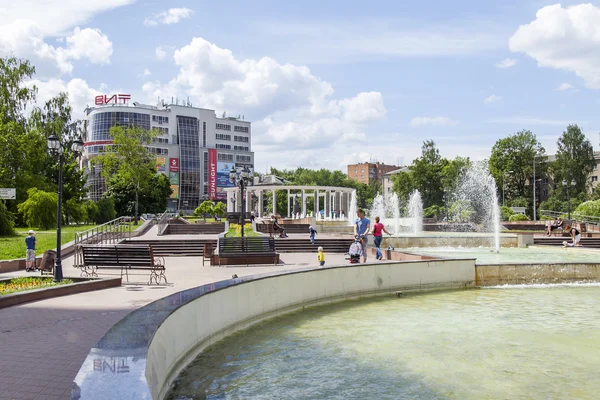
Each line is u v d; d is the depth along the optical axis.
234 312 8.90
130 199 76.00
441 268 14.42
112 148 58.88
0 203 28.56
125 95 116.88
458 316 10.59
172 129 123.06
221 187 129.50
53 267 14.89
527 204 80.94
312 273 11.62
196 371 6.76
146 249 13.16
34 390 5.11
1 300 9.66
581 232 36.56
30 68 45.22
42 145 43.59
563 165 79.75
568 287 14.92
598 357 7.53
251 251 19.05
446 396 5.92
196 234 34.19
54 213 35.62
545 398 5.89
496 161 86.50
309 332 9.08
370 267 13.13
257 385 6.26
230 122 135.38
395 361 7.30
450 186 79.00
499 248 29.27
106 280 12.55
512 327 9.50
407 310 11.25
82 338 7.27
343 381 6.43
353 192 53.88
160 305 6.66
